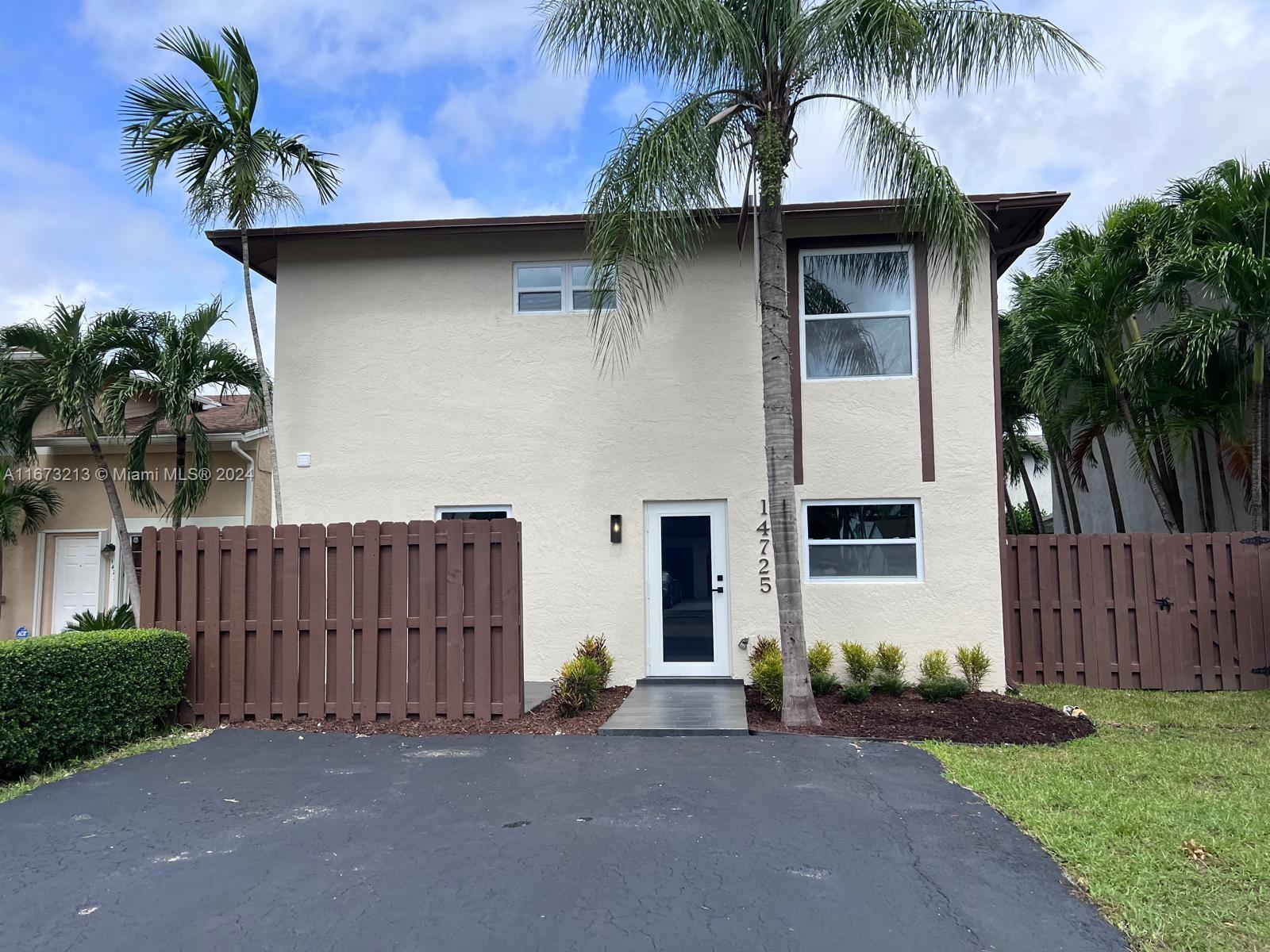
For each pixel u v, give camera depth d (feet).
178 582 28.19
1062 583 37.24
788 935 12.71
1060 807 18.63
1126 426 42.29
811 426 35.50
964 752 23.54
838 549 35.24
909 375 35.50
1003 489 36.14
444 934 12.78
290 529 28.19
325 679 27.68
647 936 12.66
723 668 35.17
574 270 37.24
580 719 27.71
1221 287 35.37
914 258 35.78
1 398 37.93
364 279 37.81
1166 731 27.30
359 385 37.42
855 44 26.96
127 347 38.29
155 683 25.77
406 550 27.89
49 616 44.37
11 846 16.67
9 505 42.47
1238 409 39.37
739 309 36.17
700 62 27.12
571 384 36.65
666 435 36.06
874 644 34.53
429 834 17.01
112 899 14.16
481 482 36.63
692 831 16.96
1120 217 42.78
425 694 27.40
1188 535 36.40
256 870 15.29
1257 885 14.53
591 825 17.37
